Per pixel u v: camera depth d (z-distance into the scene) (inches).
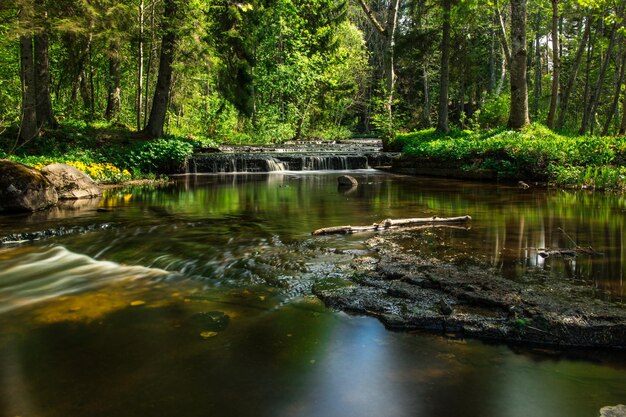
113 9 611.5
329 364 116.3
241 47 952.3
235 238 251.4
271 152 982.4
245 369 114.3
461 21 895.7
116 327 141.8
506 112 1096.2
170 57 805.9
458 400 100.4
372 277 175.3
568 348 124.7
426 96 1688.0
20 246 245.1
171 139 780.0
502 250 215.5
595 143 542.3
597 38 1053.8
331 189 510.0
